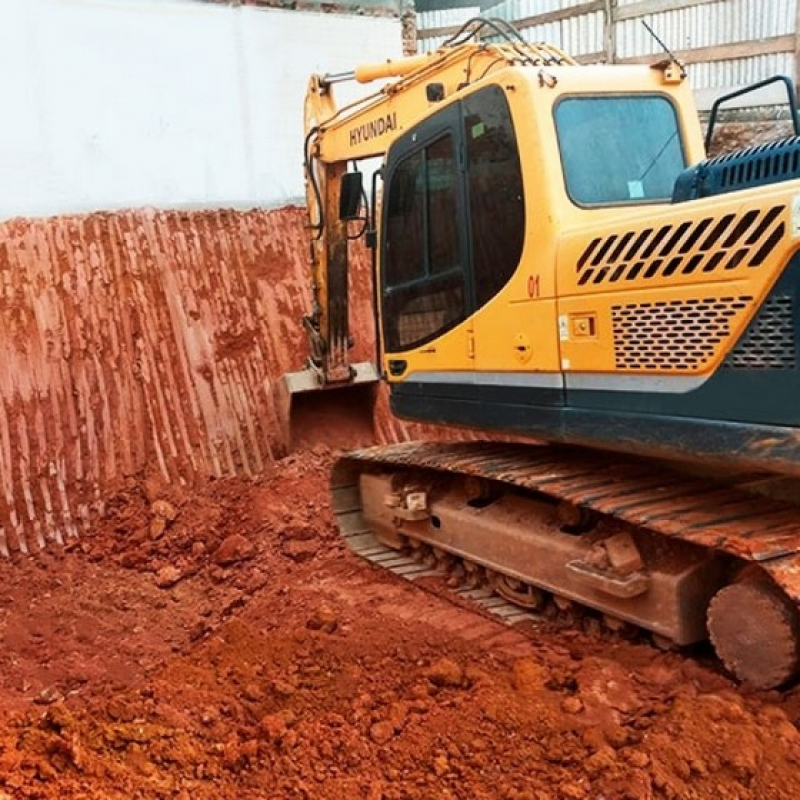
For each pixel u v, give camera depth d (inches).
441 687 167.2
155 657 217.6
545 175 173.9
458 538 223.9
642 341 154.6
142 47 398.3
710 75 438.9
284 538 278.7
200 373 348.8
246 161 428.5
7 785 125.8
